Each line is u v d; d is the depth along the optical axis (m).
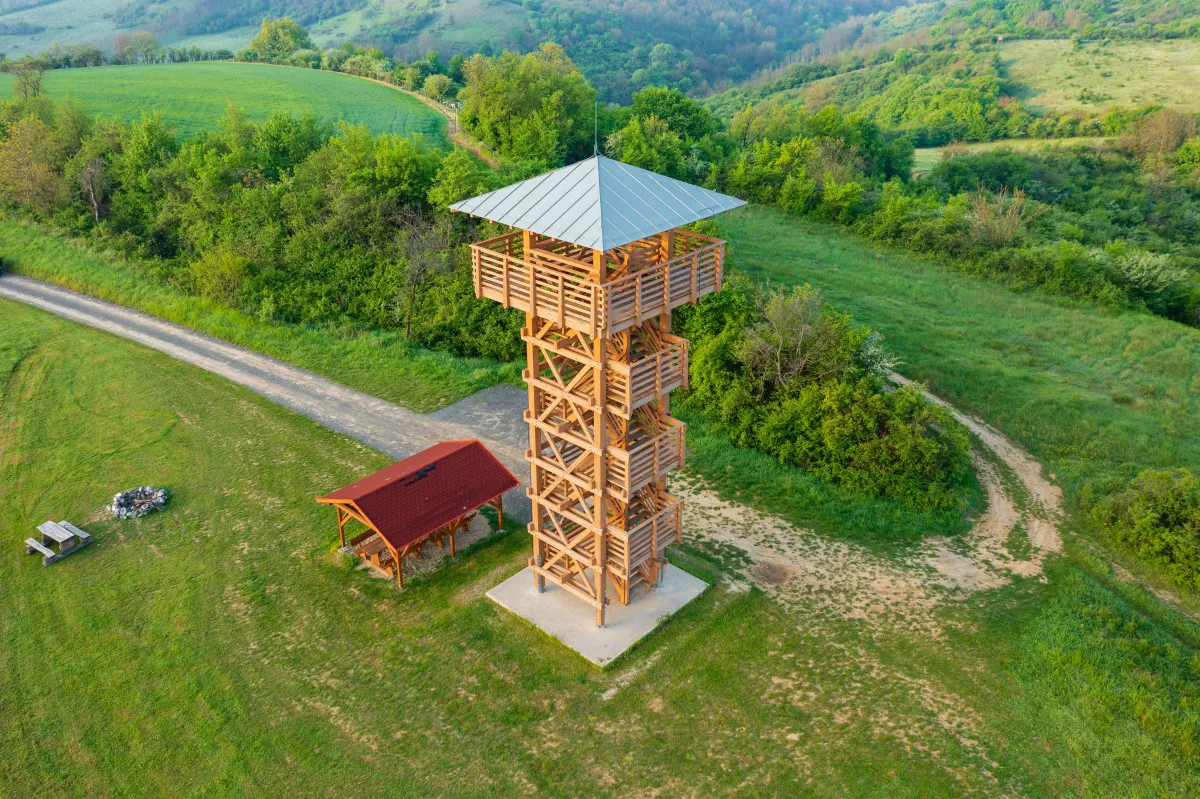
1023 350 56.78
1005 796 25.27
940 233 73.19
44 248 71.25
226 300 61.47
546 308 27.16
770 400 46.94
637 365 26.84
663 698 29.05
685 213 26.20
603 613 31.56
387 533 33.97
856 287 65.38
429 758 27.08
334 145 72.19
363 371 53.78
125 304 63.84
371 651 31.50
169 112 93.12
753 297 53.88
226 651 31.72
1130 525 38.81
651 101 96.00
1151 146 119.44
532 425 30.66
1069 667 30.23
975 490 43.06
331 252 64.25
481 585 34.56
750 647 31.34
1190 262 83.62
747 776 26.14
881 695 29.12
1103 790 25.52
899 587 35.41
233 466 43.66
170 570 36.16
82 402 49.91
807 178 82.88
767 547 37.88
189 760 27.42
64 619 33.47
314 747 27.64
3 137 82.62
